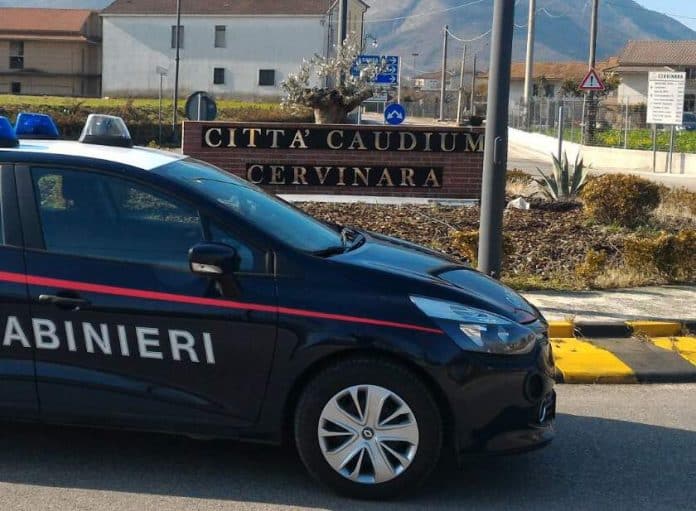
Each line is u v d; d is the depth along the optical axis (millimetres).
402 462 4848
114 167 5172
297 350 4840
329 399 4855
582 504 5008
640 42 75375
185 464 5430
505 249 10734
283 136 15867
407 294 4891
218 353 4906
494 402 4836
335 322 4816
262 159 15922
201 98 18438
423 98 91562
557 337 8414
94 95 74312
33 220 5109
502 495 5094
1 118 5391
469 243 10234
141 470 5324
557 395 7039
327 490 5066
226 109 52531
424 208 15188
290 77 18594
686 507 5000
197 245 4836
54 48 72625
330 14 68000
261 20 67625
